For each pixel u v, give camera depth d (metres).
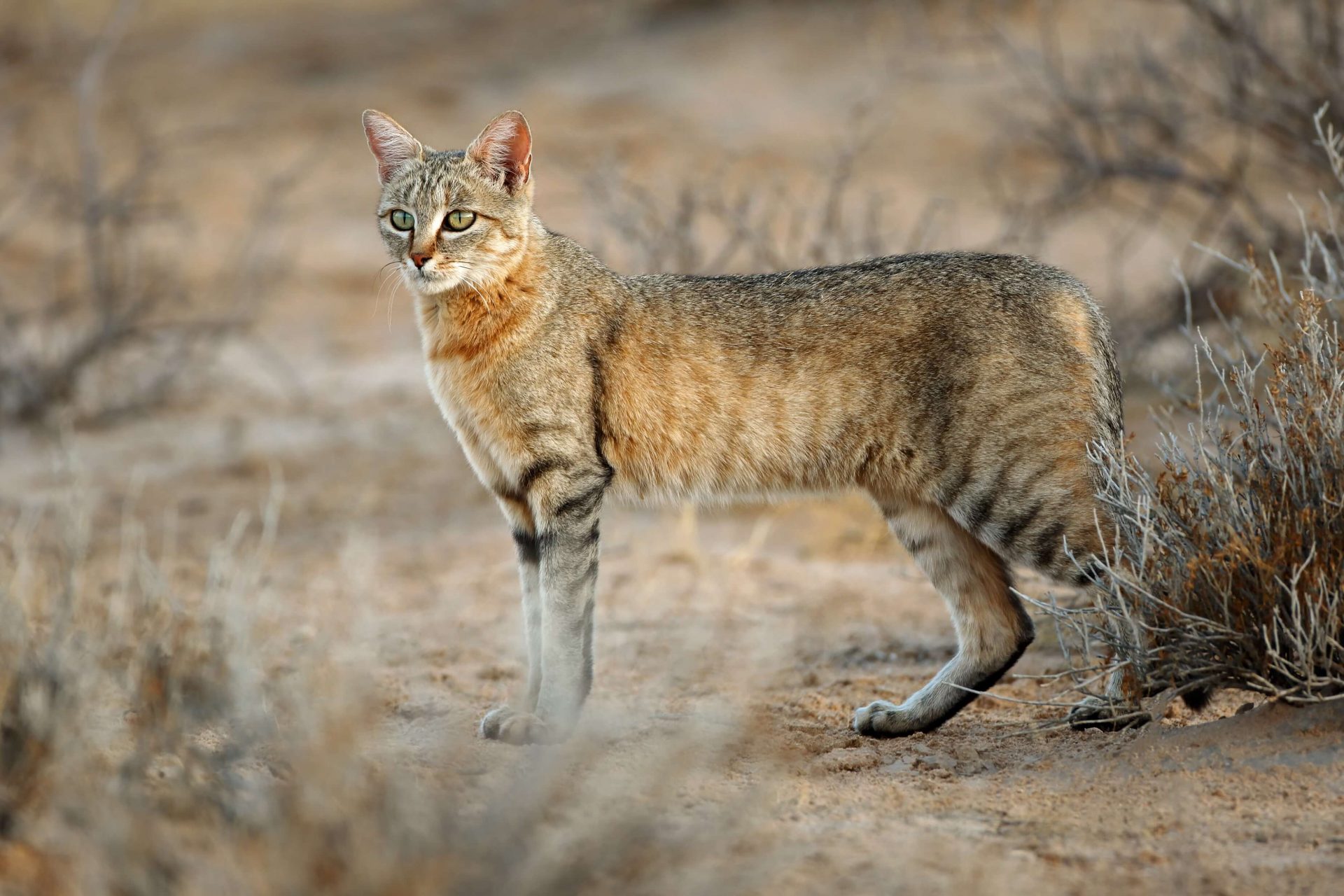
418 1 59.31
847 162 25.98
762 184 37.28
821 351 11.41
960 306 11.14
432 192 11.73
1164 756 9.47
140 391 26.23
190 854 7.12
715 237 30.83
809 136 40.78
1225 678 9.75
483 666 13.15
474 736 10.86
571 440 11.49
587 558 11.44
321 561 17.30
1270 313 12.76
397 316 32.84
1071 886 7.53
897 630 14.49
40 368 25.23
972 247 31.50
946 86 41.50
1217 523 9.89
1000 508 11.02
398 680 12.54
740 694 11.95
